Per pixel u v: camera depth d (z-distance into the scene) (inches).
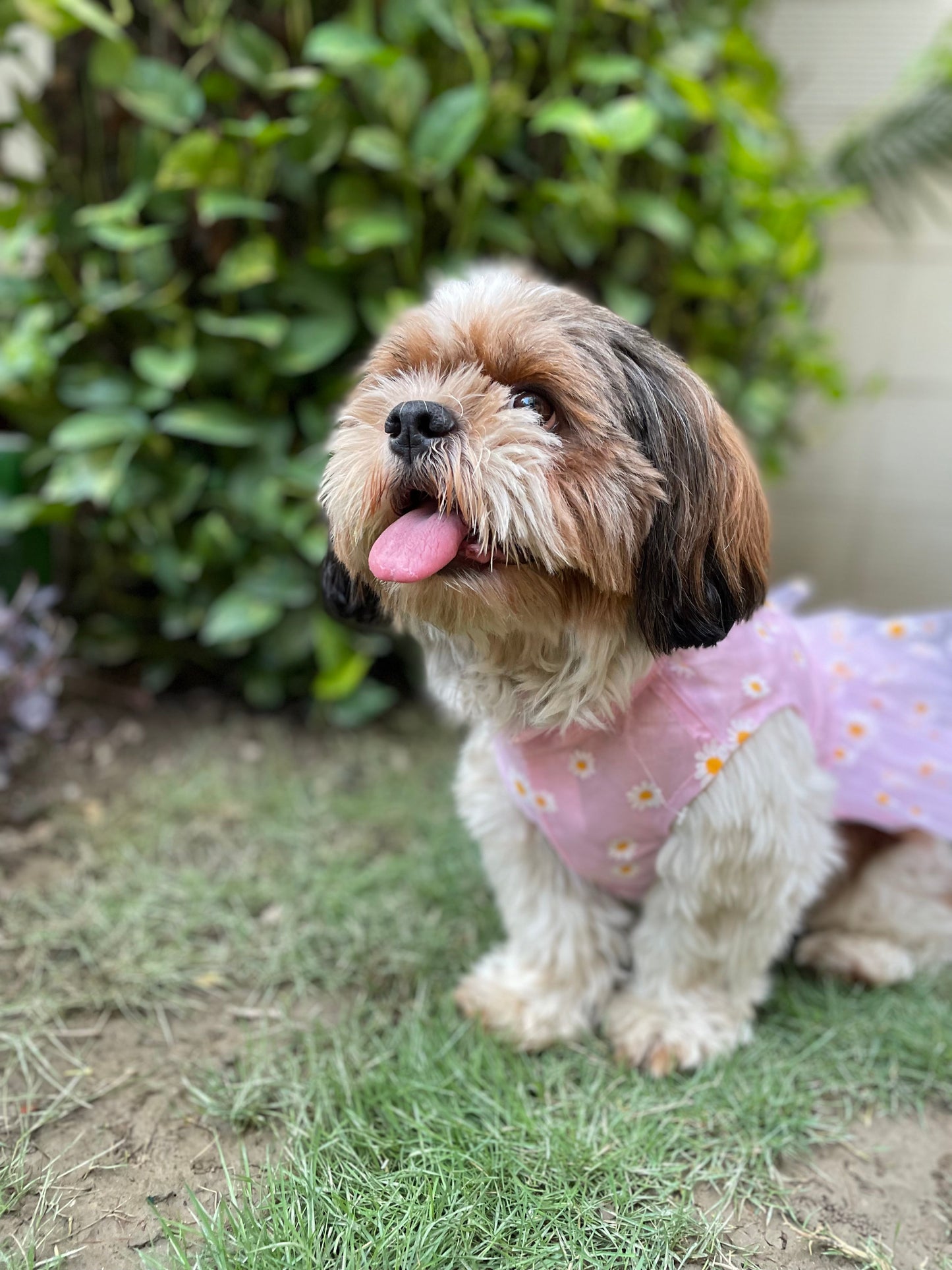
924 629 18.3
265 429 26.0
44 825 21.9
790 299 30.7
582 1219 12.5
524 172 26.9
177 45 25.6
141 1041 15.8
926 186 35.5
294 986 17.3
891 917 17.9
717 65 28.6
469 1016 16.3
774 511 39.5
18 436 27.2
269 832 22.1
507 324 12.6
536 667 14.1
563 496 12.1
